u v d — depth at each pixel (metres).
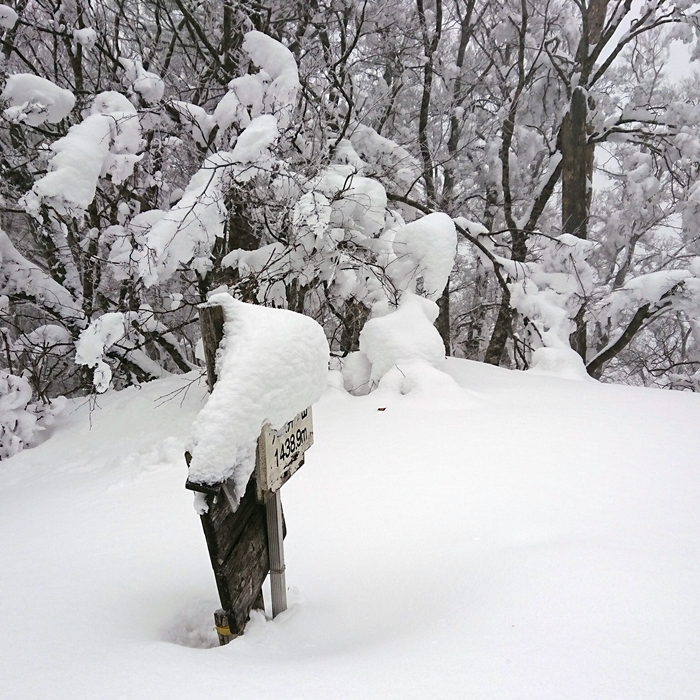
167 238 4.74
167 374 7.70
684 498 2.72
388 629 1.75
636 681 1.25
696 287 8.02
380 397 5.07
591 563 1.86
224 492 1.58
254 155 5.10
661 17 10.09
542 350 7.40
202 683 1.34
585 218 10.78
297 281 6.23
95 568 2.34
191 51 9.63
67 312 6.73
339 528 2.64
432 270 5.99
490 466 3.29
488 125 11.89
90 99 6.65
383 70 11.28
